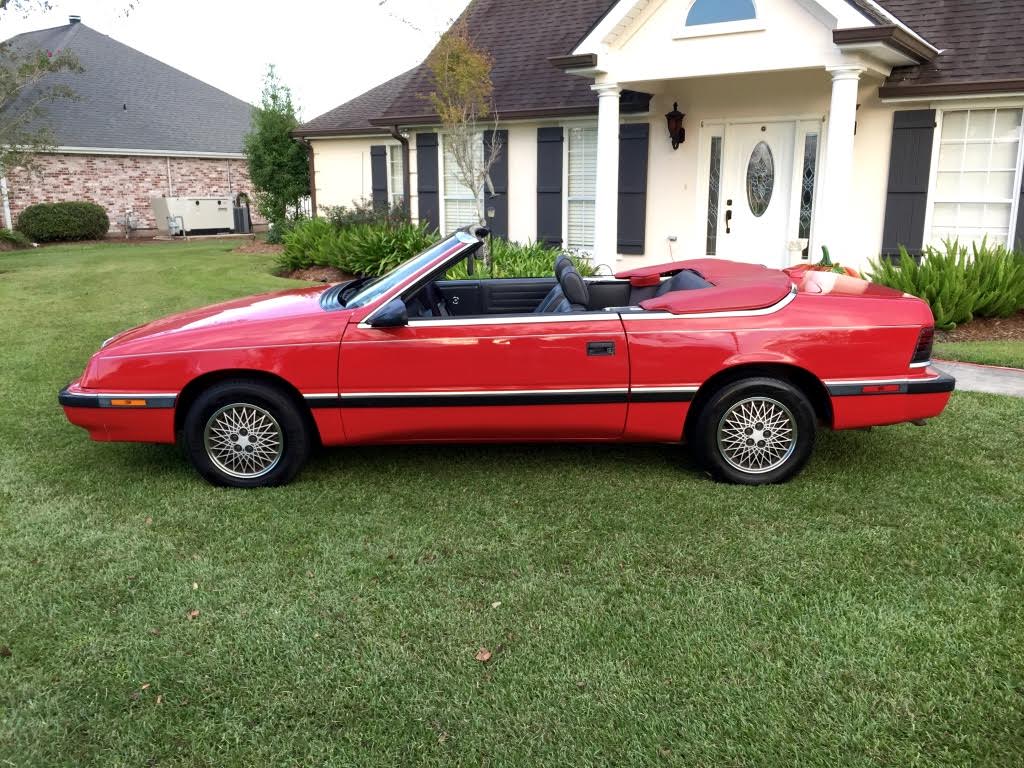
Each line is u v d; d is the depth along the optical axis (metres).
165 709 2.91
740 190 11.59
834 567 3.82
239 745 2.73
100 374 4.75
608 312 4.71
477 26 15.21
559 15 14.62
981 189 10.12
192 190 28.17
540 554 4.00
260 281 13.25
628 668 3.10
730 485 4.82
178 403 4.77
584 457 5.37
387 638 3.31
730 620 3.40
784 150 11.13
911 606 3.47
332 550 4.07
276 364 4.65
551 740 2.74
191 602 3.59
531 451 5.50
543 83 13.15
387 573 3.83
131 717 2.87
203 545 4.14
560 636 3.31
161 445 5.70
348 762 2.65
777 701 2.90
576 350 4.64
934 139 10.09
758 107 11.15
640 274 5.84
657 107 11.85
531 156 13.23
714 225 11.91
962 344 8.49
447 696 2.96
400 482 4.96
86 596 3.65
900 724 2.77
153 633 3.36
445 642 3.28
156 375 4.70
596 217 10.98
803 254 11.23
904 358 4.64
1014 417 6.01
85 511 4.56
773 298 4.68
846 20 8.55
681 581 3.72
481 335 4.64
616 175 10.79
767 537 4.14
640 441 4.85
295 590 3.69
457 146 11.56
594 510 4.50
